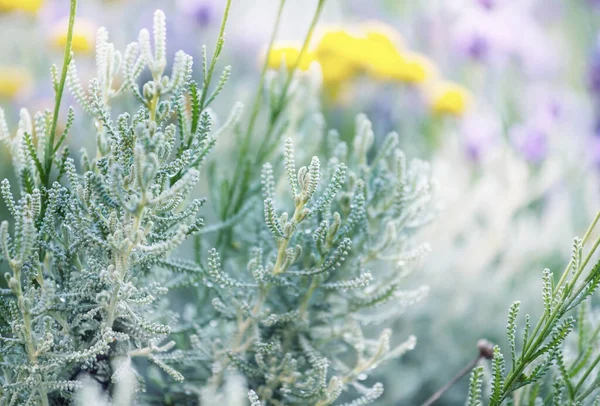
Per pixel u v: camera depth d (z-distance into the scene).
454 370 0.83
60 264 0.54
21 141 0.54
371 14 1.80
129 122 0.71
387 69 1.10
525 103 1.49
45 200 0.53
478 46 1.39
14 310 0.51
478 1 1.40
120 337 0.51
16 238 0.49
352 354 0.70
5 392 0.52
